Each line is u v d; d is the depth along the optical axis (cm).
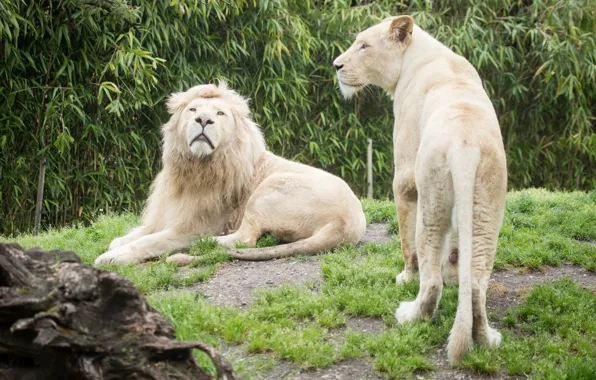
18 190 1269
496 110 1736
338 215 934
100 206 1375
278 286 775
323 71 1642
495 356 591
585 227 1056
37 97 1294
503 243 943
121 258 886
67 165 1338
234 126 962
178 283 782
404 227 761
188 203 954
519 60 1720
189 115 934
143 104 1411
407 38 788
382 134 1652
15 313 437
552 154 1761
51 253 485
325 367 584
